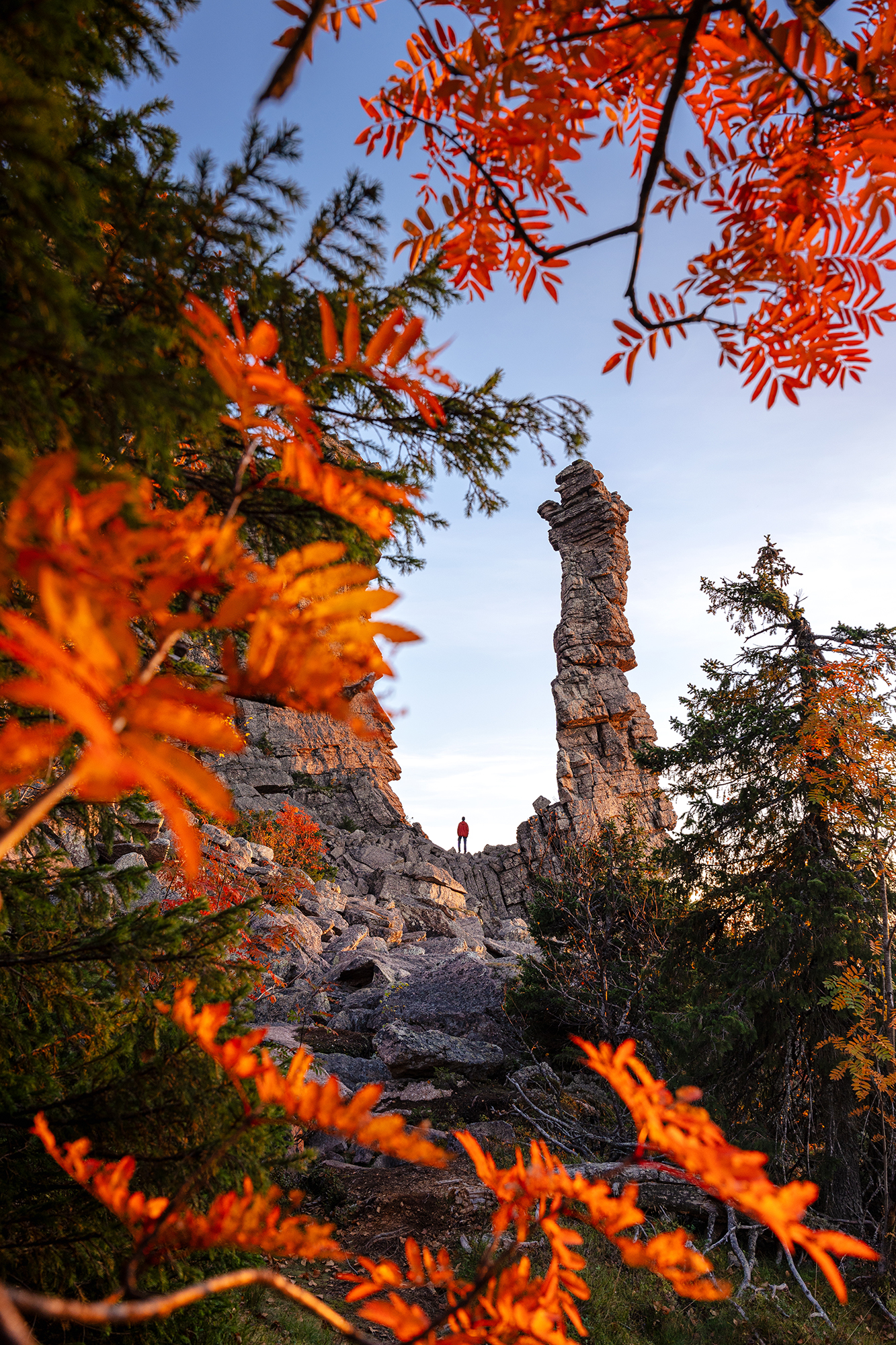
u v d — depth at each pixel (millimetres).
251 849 24594
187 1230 1193
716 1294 1195
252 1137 3074
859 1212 11133
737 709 14750
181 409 1734
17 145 1367
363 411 3264
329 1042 17750
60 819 4582
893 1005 9438
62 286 1552
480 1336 1290
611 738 44031
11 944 3959
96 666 647
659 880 16656
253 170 2217
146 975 3887
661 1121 967
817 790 12594
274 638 800
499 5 1424
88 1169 1229
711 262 1681
